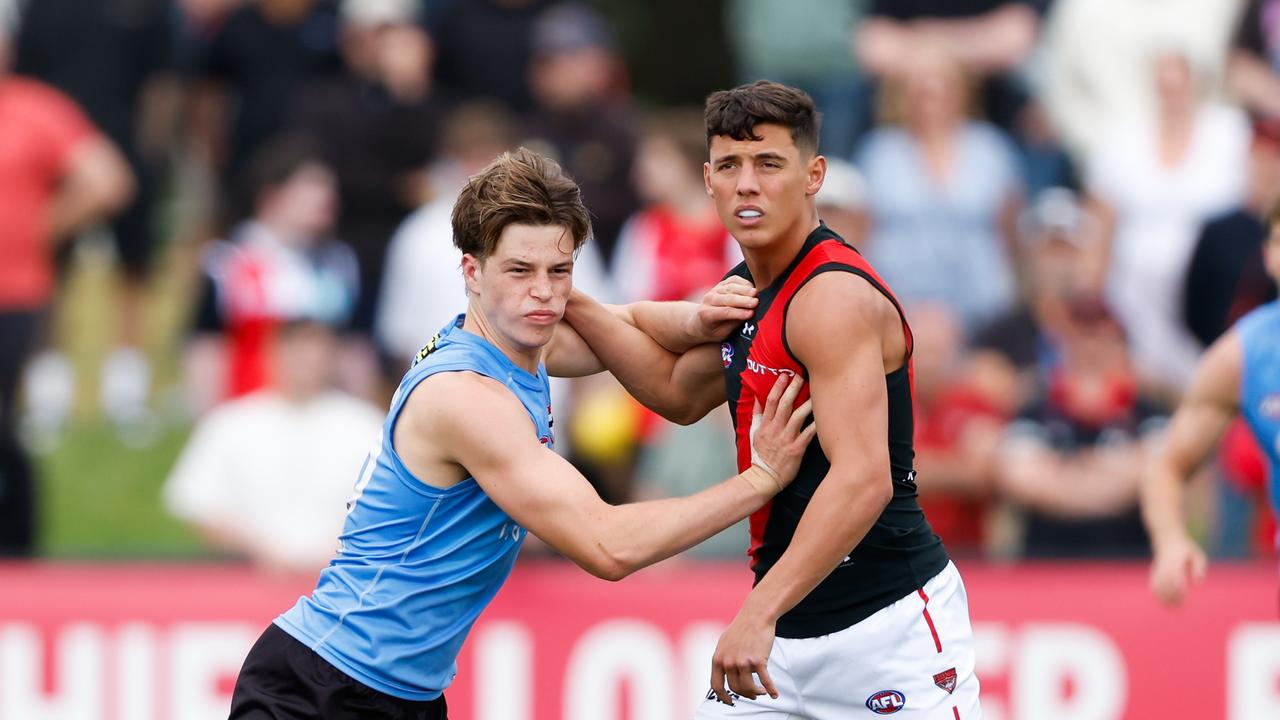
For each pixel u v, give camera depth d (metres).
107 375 37.00
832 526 14.30
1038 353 29.67
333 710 14.89
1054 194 34.50
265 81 36.94
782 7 36.97
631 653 23.53
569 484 14.40
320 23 36.97
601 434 29.08
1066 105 35.59
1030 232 33.97
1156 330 33.44
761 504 14.80
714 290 15.67
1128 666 23.59
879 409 14.42
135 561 24.20
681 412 16.92
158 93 37.50
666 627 23.58
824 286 14.56
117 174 36.19
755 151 14.49
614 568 14.35
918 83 33.88
